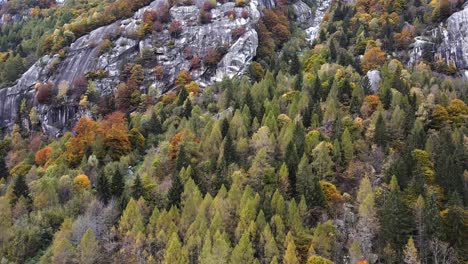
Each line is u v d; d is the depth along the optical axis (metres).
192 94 141.12
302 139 94.06
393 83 116.94
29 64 193.12
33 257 80.12
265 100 114.00
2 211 84.25
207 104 132.00
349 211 78.56
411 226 73.31
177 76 160.00
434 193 77.44
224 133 102.12
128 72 164.12
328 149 90.75
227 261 67.94
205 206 77.31
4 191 102.06
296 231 72.31
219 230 71.88
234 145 96.25
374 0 177.62
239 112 105.94
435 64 143.25
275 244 69.38
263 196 79.38
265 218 74.25
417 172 82.56
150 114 132.12
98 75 166.88
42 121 166.00
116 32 179.25
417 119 98.94
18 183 94.19
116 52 171.38
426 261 70.56
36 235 81.88
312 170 87.50
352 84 117.31
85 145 112.50
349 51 147.75
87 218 80.50
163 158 100.06
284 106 113.00
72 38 188.88
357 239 71.81
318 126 101.81
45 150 123.19
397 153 91.88
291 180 84.56
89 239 73.12
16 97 177.38
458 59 144.00
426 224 72.00
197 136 108.12
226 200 77.19
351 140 95.12
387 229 72.00
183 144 99.25
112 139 111.25
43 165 117.94
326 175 87.38
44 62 182.75
